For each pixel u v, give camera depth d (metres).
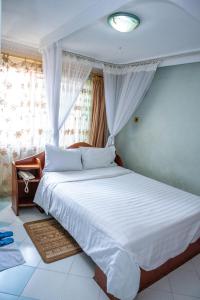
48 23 2.40
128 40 2.71
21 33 2.78
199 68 3.00
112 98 3.84
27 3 1.95
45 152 3.28
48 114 3.22
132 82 3.63
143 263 1.78
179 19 2.08
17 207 2.99
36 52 3.35
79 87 3.42
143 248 1.79
